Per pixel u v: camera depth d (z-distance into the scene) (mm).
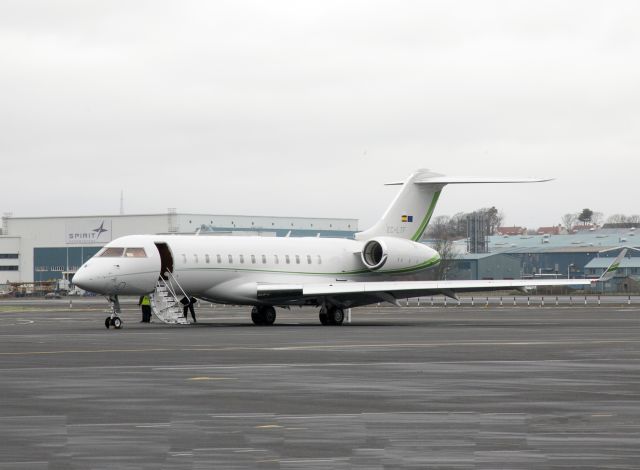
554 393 43406
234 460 28688
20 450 30266
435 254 124812
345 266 121062
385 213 123750
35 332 94750
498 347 71062
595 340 79062
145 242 105500
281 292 110125
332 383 47312
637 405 39531
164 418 36281
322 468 27656
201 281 109062
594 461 28484
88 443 31391
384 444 31141
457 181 121312
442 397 42031
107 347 72188
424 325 108875
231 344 75188
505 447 30594
